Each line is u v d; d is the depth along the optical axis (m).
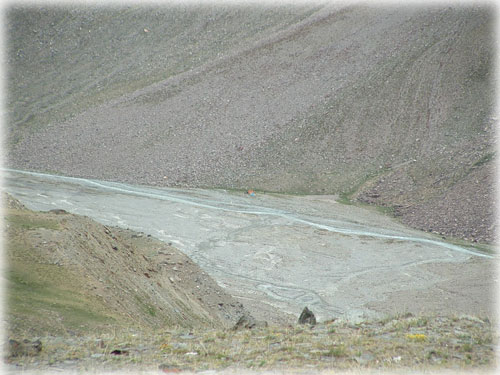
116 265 19.09
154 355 10.66
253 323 15.83
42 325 12.35
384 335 12.48
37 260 15.74
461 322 14.09
